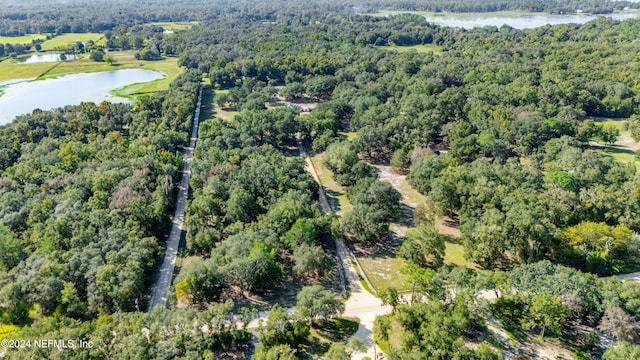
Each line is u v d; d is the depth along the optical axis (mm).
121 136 172625
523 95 191750
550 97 193500
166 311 79312
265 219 111812
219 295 93500
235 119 183625
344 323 86312
